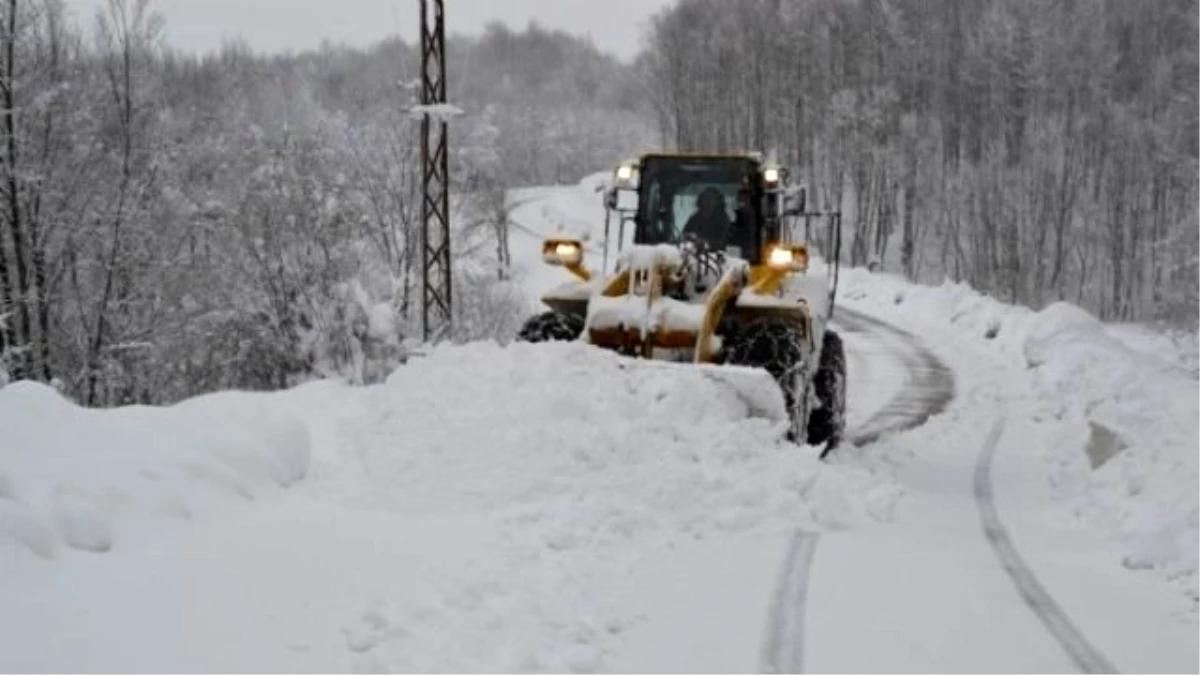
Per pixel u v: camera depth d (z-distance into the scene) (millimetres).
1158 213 54500
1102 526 7383
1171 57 60750
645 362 8008
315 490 6637
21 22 20484
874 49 67625
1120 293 52969
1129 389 11289
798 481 7184
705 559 6121
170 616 4273
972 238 56344
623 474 6930
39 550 4586
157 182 22594
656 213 10156
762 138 67312
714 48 72875
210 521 5543
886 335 22359
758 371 7906
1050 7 65875
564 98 101500
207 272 22203
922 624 5238
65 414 5871
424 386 7852
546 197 60562
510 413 7281
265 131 25703
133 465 5602
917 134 62594
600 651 4535
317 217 21266
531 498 6629
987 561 6410
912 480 9141
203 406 7043
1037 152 56656
